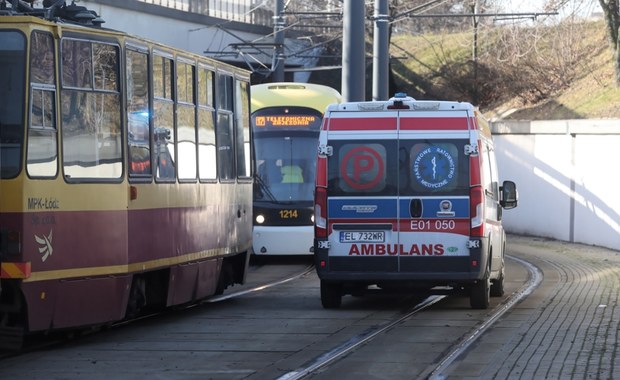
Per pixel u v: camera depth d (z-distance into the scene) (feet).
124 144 52.29
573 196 139.85
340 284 65.41
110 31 51.60
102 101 50.96
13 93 46.39
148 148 55.21
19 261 45.62
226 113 69.46
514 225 159.43
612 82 180.96
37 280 46.39
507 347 49.39
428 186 63.26
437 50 243.81
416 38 258.37
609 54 194.39
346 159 64.08
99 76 50.83
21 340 46.06
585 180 136.05
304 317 62.69
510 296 74.84
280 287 83.71
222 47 168.76
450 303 70.59
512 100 208.85
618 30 175.32
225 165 68.95
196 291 63.00
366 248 63.67
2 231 45.83
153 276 58.08
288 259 114.62
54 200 47.55
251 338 53.57
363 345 50.88
